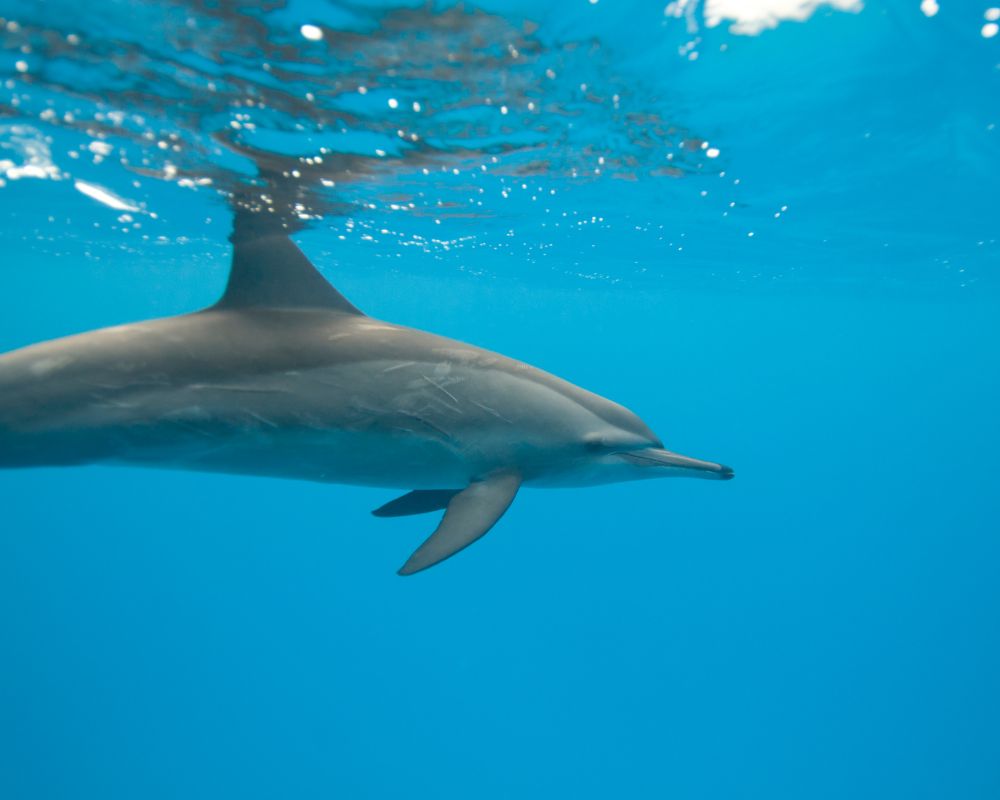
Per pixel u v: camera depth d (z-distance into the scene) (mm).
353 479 4676
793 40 5258
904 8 4906
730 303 26609
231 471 4465
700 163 7902
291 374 4406
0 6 4375
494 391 4824
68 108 5965
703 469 5262
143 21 4586
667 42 5176
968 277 18359
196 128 6406
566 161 7680
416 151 7102
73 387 4082
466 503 4492
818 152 7645
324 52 5059
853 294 22578
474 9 4578
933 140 7410
